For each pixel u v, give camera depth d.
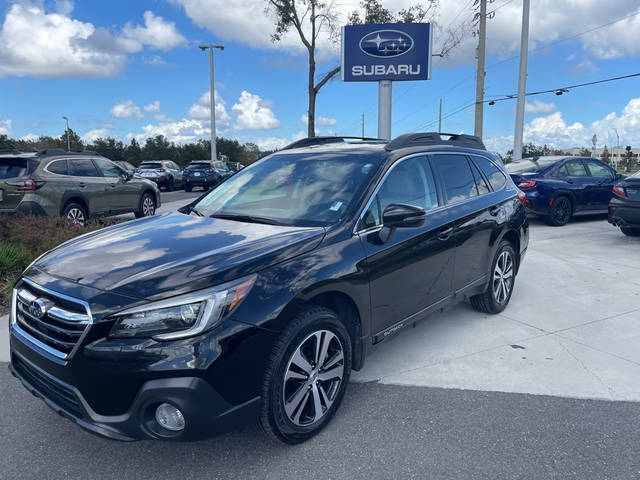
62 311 2.40
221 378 2.31
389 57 17.03
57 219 7.24
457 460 2.60
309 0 25.02
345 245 3.00
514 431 2.87
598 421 2.97
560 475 2.48
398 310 3.43
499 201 4.70
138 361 2.24
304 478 2.47
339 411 3.10
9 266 5.75
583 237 9.32
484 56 22.84
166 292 2.34
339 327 2.86
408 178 3.72
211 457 2.65
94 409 2.33
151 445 2.77
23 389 3.43
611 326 4.55
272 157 4.27
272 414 2.53
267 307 2.47
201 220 3.46
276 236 2.92
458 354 3.95
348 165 3.66
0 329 4.49
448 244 3.85
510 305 5.16
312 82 26.39
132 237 3.10
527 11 19.12
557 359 3.84
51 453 2.70
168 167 25.53
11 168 8.68
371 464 2.58
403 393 3.33
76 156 9.78
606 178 11.26
